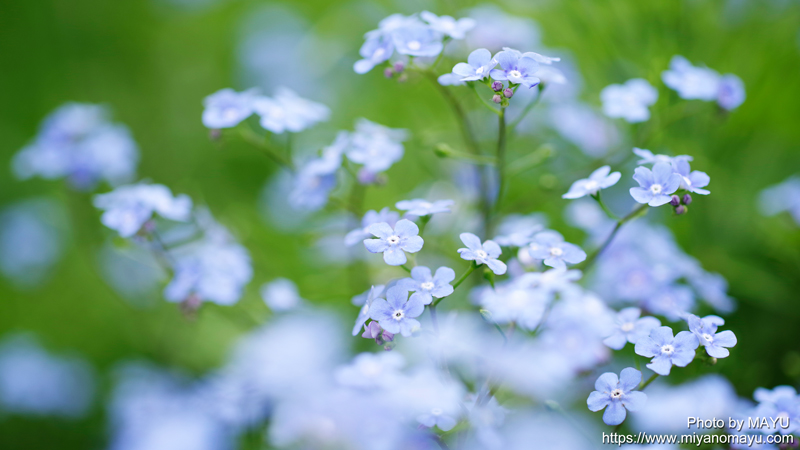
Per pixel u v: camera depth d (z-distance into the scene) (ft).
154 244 0.93
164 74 1.47
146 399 0.98
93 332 1.15
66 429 1.08
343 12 1.30
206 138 1.37
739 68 1.01
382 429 0.78
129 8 1.51
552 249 0.81
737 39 1.02
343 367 0.82
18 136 1.40
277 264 1.04
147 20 1.52
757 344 0.95
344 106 1.25
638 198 0.78
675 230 0.98
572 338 0.81
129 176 1.04
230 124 0.88
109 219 0.89
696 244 0.99
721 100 0.89
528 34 1.00
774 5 1.02
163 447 0.91
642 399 0.77
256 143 0.91
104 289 1.19
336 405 0.79
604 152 1.01
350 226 0.94
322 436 0.78
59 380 1.09
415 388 0.79
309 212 1.11
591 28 1.02
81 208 1.15
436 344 0.80
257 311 0.95
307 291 1.00
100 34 1.49
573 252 0.81
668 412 0.84
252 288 1.00
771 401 0.80
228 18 1.53
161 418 0.94
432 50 0.83
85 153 0.99
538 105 1.02
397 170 1.13
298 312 0.93
